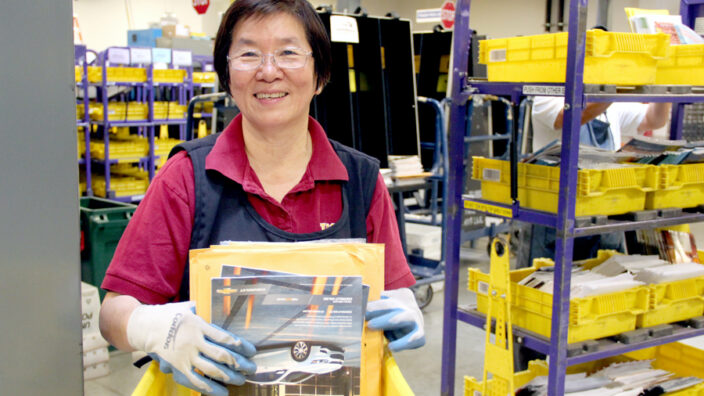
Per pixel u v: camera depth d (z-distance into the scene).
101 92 7.50
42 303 0.90
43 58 0.87
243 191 1.17
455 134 2.42
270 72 1.09
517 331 2.23
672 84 2.34
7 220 0.86
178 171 1.15
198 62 8.52
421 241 4.86
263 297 0.91
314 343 0.91
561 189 2.01
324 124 3.69
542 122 3.00
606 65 2.00
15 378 0.89
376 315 0.96
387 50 4.23
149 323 0.93
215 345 0.89
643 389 2.29
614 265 2.40
